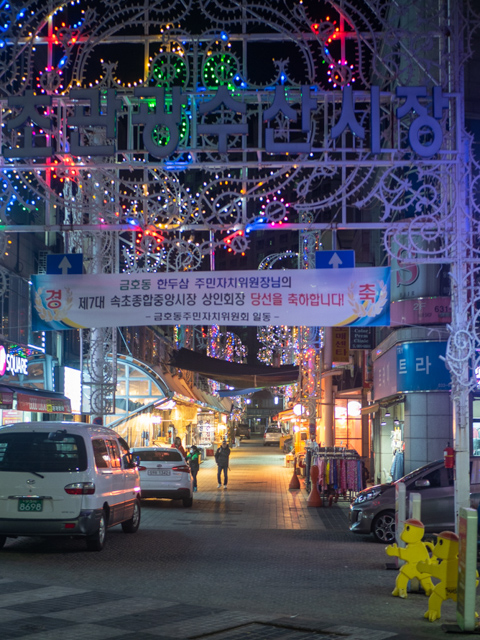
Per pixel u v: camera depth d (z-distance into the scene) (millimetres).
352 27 12305
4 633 6680
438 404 20016
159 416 36812
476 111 19703
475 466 14227
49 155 12180
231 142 12492
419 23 12672
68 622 7141
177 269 13117
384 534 14156
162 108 11914
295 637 6711
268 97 12867
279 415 45688
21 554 11766
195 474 26062
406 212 17875
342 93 12039
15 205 24234
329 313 12820
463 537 7383
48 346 28312
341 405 31875
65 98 12383
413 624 7512
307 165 12391
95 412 19891
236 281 12938
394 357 21438
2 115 12789
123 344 34125
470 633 7137
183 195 13211
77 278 13281
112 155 12328
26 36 13070
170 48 12633
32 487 11625
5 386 18781
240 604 8242
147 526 16203
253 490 26234
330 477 21328
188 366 26141
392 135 12906
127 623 7125
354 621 7551
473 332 12477
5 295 23547
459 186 12398
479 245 15250
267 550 12828
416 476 14383
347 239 32906
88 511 11742
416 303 20281
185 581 9625
